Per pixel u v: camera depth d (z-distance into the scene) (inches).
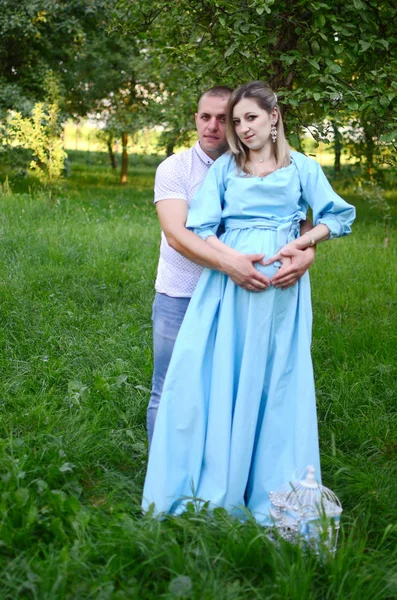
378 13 207.3
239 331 121.3
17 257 288.8
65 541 108.8
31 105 563.5
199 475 121.0
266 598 96.8
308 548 106.0
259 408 122.0
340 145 479.2
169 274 131.3
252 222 121.0
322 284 273.1
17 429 149.9
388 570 105.1
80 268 285.1
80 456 137.9
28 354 194.4
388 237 391.2
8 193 466.9
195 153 127.7
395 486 131.0
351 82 217.6
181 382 121.0
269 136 122.0
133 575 101.4
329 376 181.8
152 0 211.5
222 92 125.8
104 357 194.1
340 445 152.1
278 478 119.2
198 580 100.4
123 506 118.4
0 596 96.9
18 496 114.6
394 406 169.5
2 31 559.5
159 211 126.6
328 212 122.6
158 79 560.7
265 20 205.2
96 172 1044.5
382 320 226.7
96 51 674.8
